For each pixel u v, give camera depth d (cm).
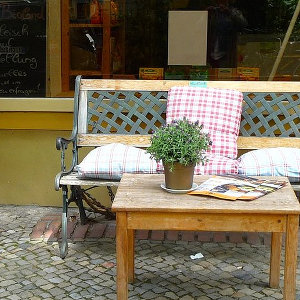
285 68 457
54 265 365
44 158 466
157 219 271
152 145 288
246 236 404
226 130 392
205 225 271
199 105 398
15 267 362
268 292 331
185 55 462
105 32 464
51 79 466
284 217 267
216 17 456
